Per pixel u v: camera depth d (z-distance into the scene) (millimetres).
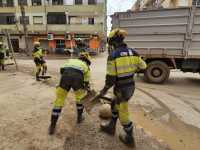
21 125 4109
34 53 9062
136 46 9711
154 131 4449
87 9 34344
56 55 31484
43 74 9742
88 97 4195
